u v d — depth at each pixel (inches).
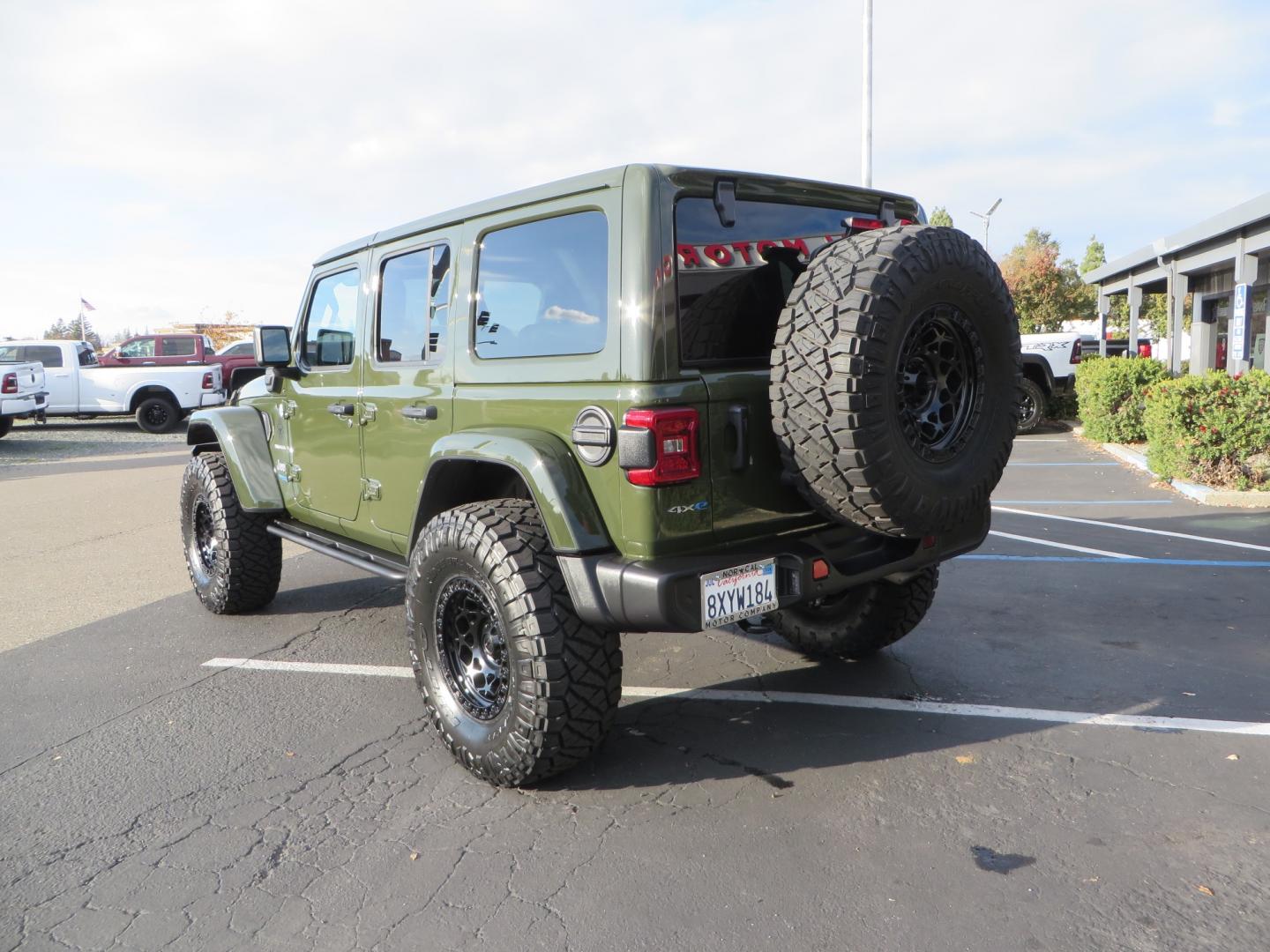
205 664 189.9
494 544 123.1
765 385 124.7
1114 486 400.5
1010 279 1646.2
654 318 114.6
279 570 220.2
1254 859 106.8
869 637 171.5
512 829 119.6
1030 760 134.6
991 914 98.0
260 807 127.6
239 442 206.2
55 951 96.7
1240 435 358.9
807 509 132.1
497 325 137.9
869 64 723.4
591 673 122.7
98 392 832.9
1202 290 807.7
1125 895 100.7
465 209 144.2
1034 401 632.4
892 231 118.5
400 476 160.1
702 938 95.7
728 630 204.4
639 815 122.1
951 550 141.2
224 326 1635.1
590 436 118.9
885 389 111.8
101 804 129.2
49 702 169.6
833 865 108.7
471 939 97.0
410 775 136.6
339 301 180.5
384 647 199.6
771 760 137.8
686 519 117.4
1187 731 143.0
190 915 102.7
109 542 329.1
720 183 123.6
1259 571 240.4
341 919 101.0
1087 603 216.2
